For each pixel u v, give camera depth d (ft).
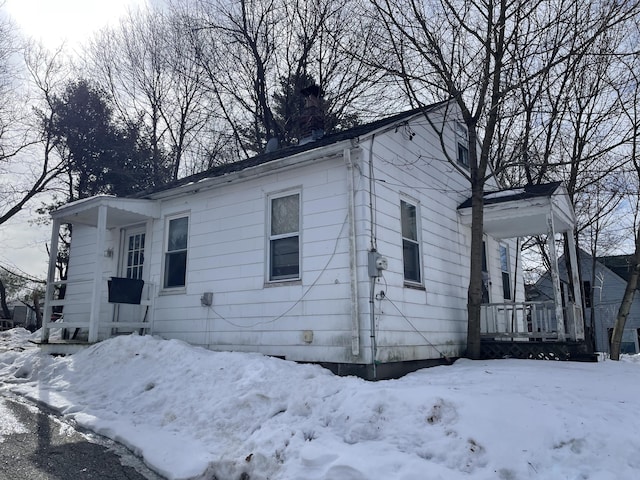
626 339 75.51
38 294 108.27
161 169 83.30
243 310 26.96
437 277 30.12
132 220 34.22
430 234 30.25
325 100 68.59
